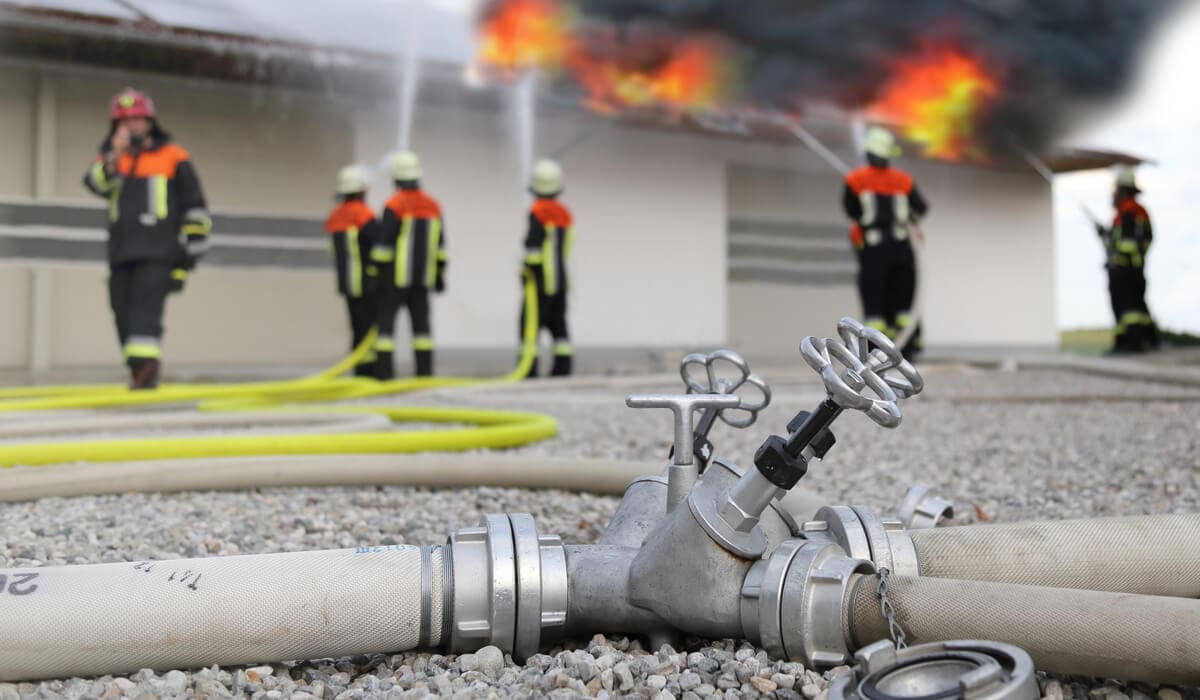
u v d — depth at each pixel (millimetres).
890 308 10000
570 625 1580
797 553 1441
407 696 1333
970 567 1596
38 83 10156
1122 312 12055
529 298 8828
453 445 3830
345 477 3125
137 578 1430
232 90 10922
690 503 1465
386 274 8227
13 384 8625
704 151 13234
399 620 1472
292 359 11195
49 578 1419
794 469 1391
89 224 10383
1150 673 1246
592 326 12609
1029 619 1301
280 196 11164
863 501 3025
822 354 1262
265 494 3146
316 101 11281
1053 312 15320
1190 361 10594
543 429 4328
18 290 10133
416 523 2609
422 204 8422
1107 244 12188
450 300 11789
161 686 1389
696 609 1466
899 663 1180
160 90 10633
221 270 10914
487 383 7812
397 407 5215
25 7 9367
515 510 2857
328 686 1422
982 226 15031
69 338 10312
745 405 1625
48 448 3438
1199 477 3395
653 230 12938
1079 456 3969
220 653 1436
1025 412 5734
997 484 3332
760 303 13688
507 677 1409
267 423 4875
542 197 9172
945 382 8617
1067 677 1412
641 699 1321
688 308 13102
